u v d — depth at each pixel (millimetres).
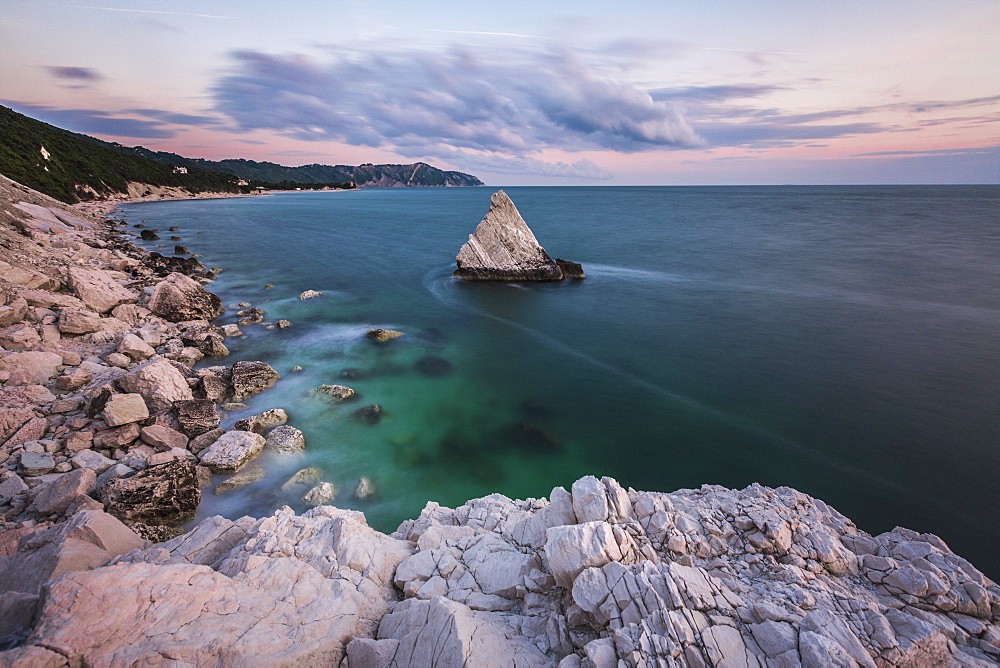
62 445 14695
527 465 17172
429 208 149875
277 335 29766
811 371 25203
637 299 39938
